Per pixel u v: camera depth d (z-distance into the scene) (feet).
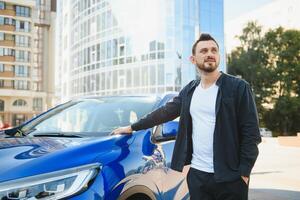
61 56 201.05
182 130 8.43
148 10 125.39
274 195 23.06
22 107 196.13
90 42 147.54
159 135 10.40
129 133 9.47
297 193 23.75
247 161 7.60
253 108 7.83
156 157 9.82
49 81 218.18
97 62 142.61
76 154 8.00
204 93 8.11
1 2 192.13
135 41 128.16
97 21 143.43
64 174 7.36
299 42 154.51
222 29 135.44
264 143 82.94
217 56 8.10
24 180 6.99
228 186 7.72
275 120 158.61
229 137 7.73
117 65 133.28
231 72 160.45
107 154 8.41
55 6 222.69
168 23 121.60
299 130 157.69
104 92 138.51
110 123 11.13
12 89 191.31
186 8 124.26
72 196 7.19
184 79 120.88
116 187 8.01
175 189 10.55
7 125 47.14
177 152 8.43
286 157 49.19
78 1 159.53
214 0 133.08
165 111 8.88
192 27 125.08
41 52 219.20
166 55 121.29
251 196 22.70
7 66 193.57
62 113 12.55
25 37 199.21
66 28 183.32
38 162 7.46
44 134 10.62
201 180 8.01
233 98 7.81
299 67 152.66
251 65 156.25
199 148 8.07
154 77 123.03
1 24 192.03
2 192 6.77
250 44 161.68
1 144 8.90
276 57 159.53
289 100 150.51
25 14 199.00
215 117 7.85
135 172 8.73
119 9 133.49
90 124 11.36
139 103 11.94
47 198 6.96
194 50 8.27
